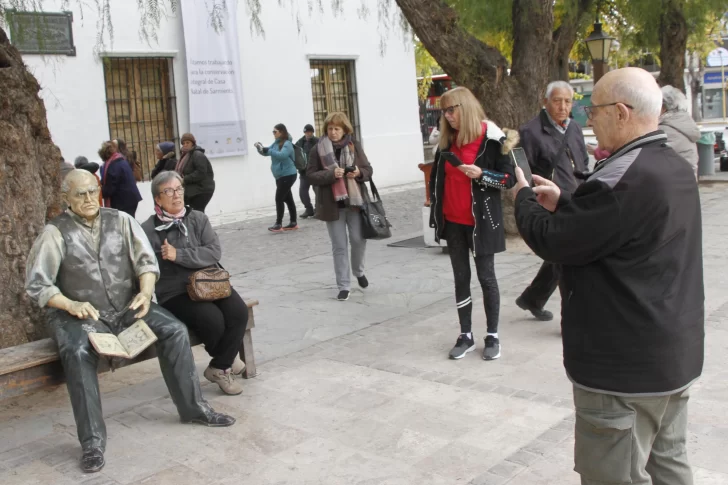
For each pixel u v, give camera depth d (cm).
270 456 381
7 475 375
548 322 581
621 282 229
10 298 497
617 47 1572
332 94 1766
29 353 404
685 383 233
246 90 1559
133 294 432
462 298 520
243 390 480
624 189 225
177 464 378
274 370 518
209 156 1496
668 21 1302
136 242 426
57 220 413
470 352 523
